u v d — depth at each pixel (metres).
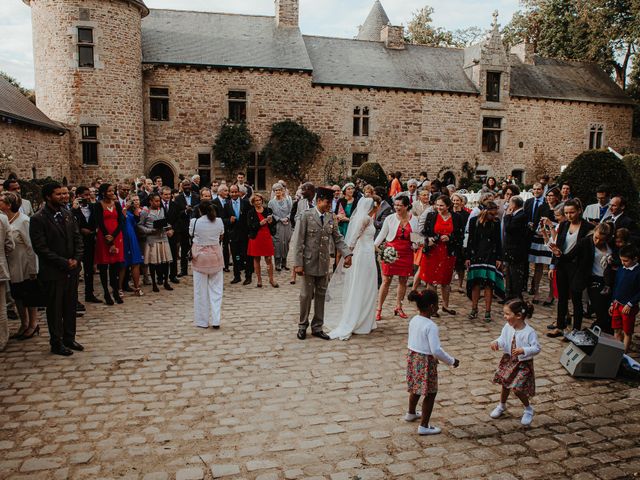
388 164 23.91
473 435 4.17
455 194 7.74
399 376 5.36
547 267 11.72
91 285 8.23
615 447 4.02
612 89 28.22
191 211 10.52
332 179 22.98
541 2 32.44
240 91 21.69
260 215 9.19
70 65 17.92
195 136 21.31
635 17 27.42
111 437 4.06
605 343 5.33
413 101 23.94
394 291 9.22
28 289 6.04
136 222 8.68
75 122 18.12
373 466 3.70
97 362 5.64
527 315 4.36
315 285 6.55
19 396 4.78
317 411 4.55
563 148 26.70
